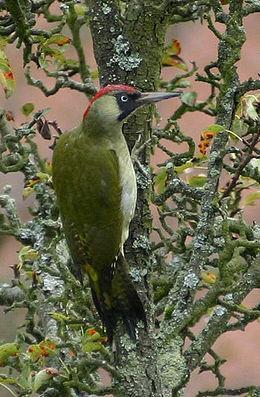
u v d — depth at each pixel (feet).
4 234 38.45
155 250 36.70
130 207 33.53
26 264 39.55
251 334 60.59
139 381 32.63
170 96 33.91
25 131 38.47
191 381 57.72
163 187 36.01
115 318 32.71
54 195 38.63
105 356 33.73
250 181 36.11
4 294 39.40
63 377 33.04
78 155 35.24
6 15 39.27
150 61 33.76
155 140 34.99
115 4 33.68
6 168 38.40
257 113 34.81
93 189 34.40
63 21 38.73
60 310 37.24
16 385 36.01
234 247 32.27
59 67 40.09
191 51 70.18
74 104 67.82
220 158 32.99
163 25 33.47
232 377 58.80
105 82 34.45
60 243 38.63
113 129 34.81
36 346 33.24
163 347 32.94
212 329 32.86
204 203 32.96
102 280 33.14
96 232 33.86
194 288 32.83
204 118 65.98
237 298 32.55
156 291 35.60
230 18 32.68
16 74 67.97
